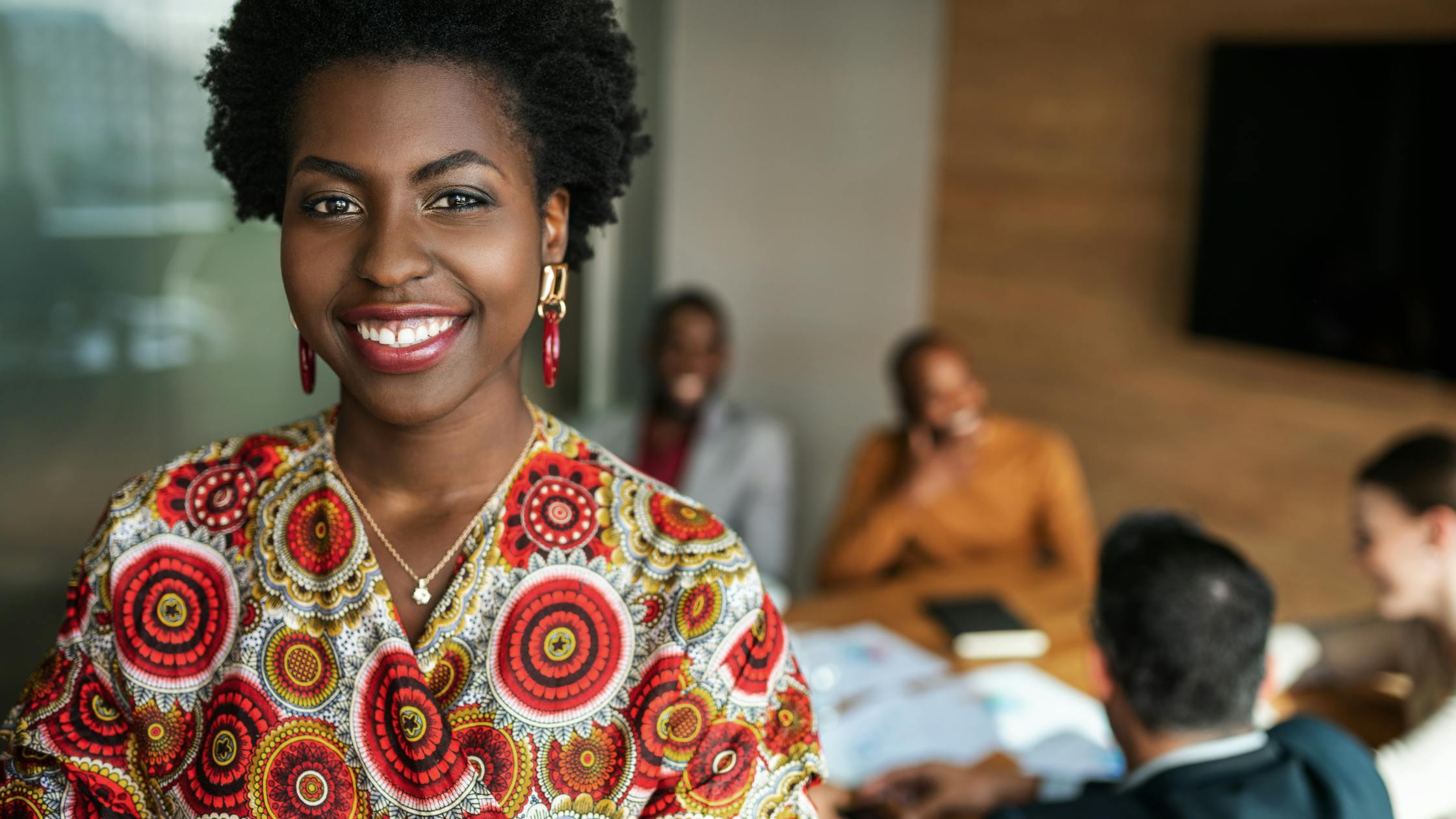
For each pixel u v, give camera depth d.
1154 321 3.30
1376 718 2.03
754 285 4.05
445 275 0.64
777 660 0.74
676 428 3.03
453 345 0.65
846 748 1.85
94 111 2.93
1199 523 3.26
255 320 3.21
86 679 0.71
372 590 0.69
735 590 0.72
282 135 0.67
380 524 0.71
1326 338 2.90
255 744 0.68
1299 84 2.88
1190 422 3.25
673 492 0.75
